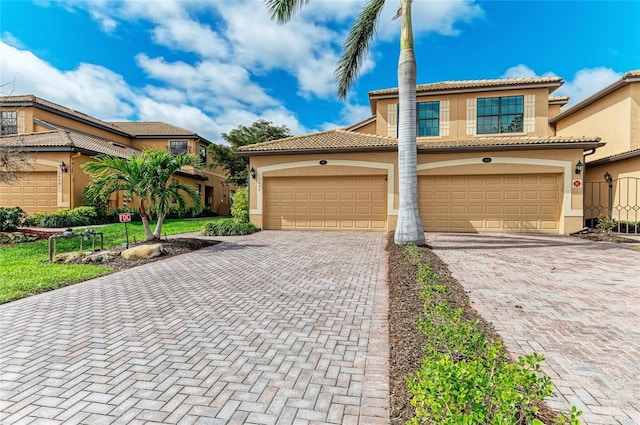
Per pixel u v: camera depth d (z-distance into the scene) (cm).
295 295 603
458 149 1408
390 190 1455
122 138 2945
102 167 1041
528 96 1627
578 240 1190
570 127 1927
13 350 394
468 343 313
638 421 261
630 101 1484
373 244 1151
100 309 534
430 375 221
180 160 1094
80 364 361
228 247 1109
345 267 819
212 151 2991
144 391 311
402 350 370
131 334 438
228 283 684
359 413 276
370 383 320
